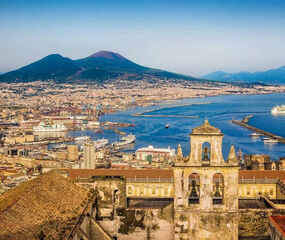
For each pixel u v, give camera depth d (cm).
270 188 12006
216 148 7681
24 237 5597
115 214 8125
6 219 5762
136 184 12662
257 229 8075
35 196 6719
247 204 8688
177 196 7762
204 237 7788
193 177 11194
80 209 7088
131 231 8125
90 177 8269
